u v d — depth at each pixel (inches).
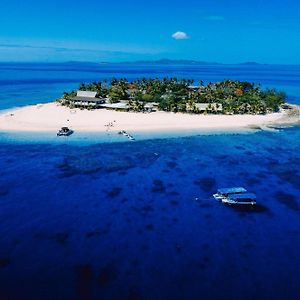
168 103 5738.2
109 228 2183.8
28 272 1750.7
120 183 2908.5
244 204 2517.2
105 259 1867.6
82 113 5457.7
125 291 1630.2
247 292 1636.3
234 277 1738.4
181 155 3693.4
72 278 1715.1
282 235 2143.2
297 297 1611.7
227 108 5625.0
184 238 2085.4
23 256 1878.7
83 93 6481.3
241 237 2110.0
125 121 4975.4
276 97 6530.5
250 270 1795.0
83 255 1898.4
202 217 2351.1
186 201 2591.0
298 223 2299.5
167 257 1893.5
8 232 2112.5
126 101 6407.5
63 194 2667.3
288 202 2608.3
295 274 1771.7
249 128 4879.4
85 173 3122.5
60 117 5142.7
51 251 1927.9
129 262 1845.5
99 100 6038.4
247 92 7583.7
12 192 2684.5
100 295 1604.3
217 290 1646.2
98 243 2015.3
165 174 3134.8
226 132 4650.6
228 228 2214.6
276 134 4628.4
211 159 3590.1
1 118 5064.0
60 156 3577.8
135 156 3622.0
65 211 2395.4
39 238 2053.4
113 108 5787.4
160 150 3846.0
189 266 1818.4
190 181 2982.3
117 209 2440.9
